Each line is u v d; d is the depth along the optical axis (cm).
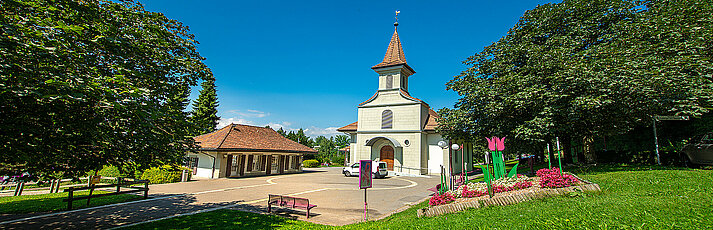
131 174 888
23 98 575
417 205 1243
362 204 1356
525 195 810
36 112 651
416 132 2983
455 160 3184
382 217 1072
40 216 1012
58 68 630
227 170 2623
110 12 841
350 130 3441
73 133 686
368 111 3259
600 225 494
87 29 704
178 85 988
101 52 800
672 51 1392
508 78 1524
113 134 755
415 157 2944
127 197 1441
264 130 3494
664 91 1228
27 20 624
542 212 637
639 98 1263
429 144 3067
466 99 1817
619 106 1302
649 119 1464
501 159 1116
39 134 644
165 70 922
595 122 1478
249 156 2875
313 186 2044
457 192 992
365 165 1066
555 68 1431
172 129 920
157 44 911
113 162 813
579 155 2464
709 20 1363
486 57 1917
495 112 1582
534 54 1528
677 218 496
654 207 572
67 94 549
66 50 651
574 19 1767
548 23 1809
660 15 1490
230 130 2928
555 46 1619
